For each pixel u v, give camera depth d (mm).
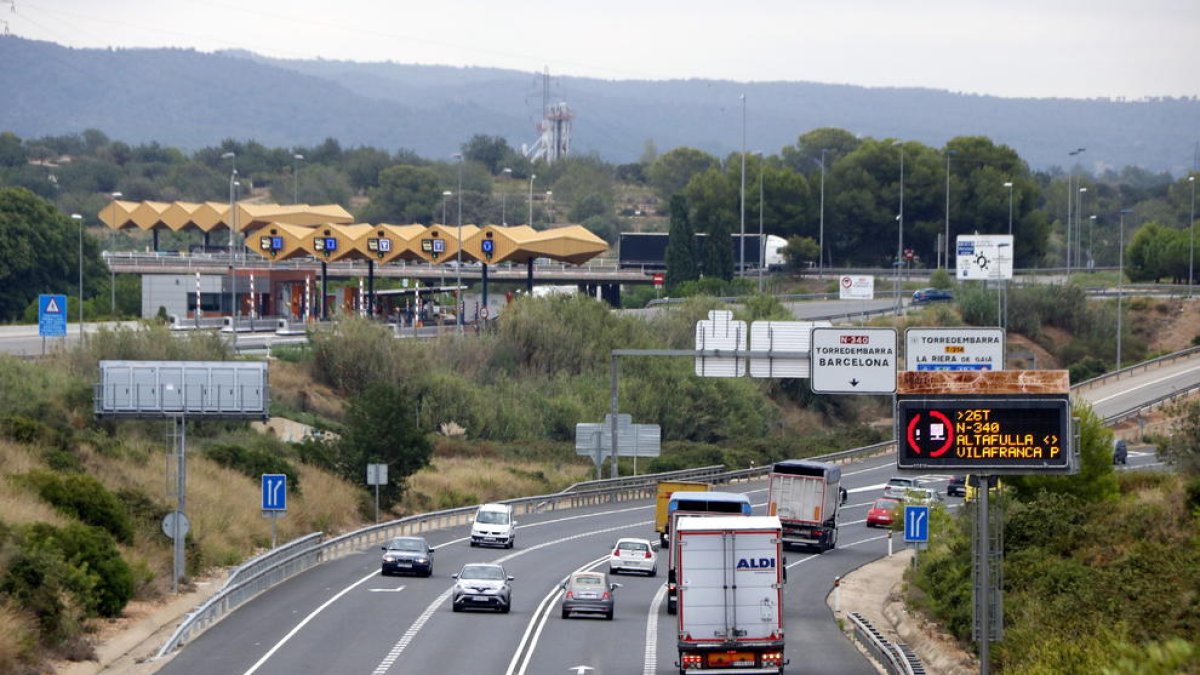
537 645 143250
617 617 166250
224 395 172125
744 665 122812
